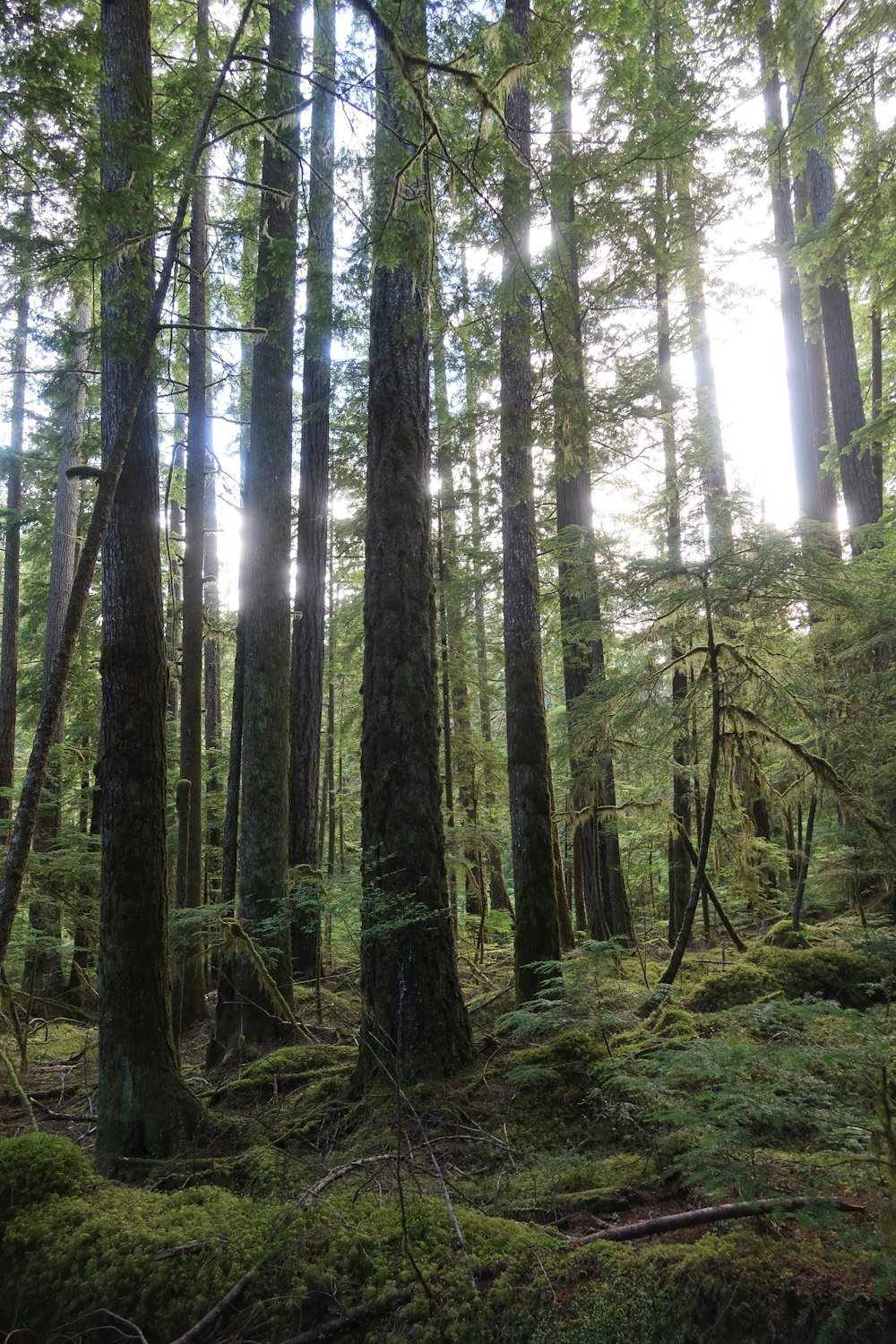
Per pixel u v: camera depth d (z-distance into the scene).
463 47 3.76
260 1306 2.66
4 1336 3.09
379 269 5.61
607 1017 4.43
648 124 7.15
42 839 9.95
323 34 6.08
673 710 6.03
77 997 10.76
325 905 4.53
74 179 4.87
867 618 5.49
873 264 6.62
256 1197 3.66
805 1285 2.26
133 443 4.74
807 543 5.09
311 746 10.02
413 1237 2.85
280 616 7.96
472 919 13.61
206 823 13.62
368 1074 4.85
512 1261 2.63
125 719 4.61
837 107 5.74
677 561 5.33
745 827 6.98
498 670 15.92
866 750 6.06
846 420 9.52
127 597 4.68
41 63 4.53
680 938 5.62
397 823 5.07
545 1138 3.95
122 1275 2.93
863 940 4.39
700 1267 2.40
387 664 5.29
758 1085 2.92
